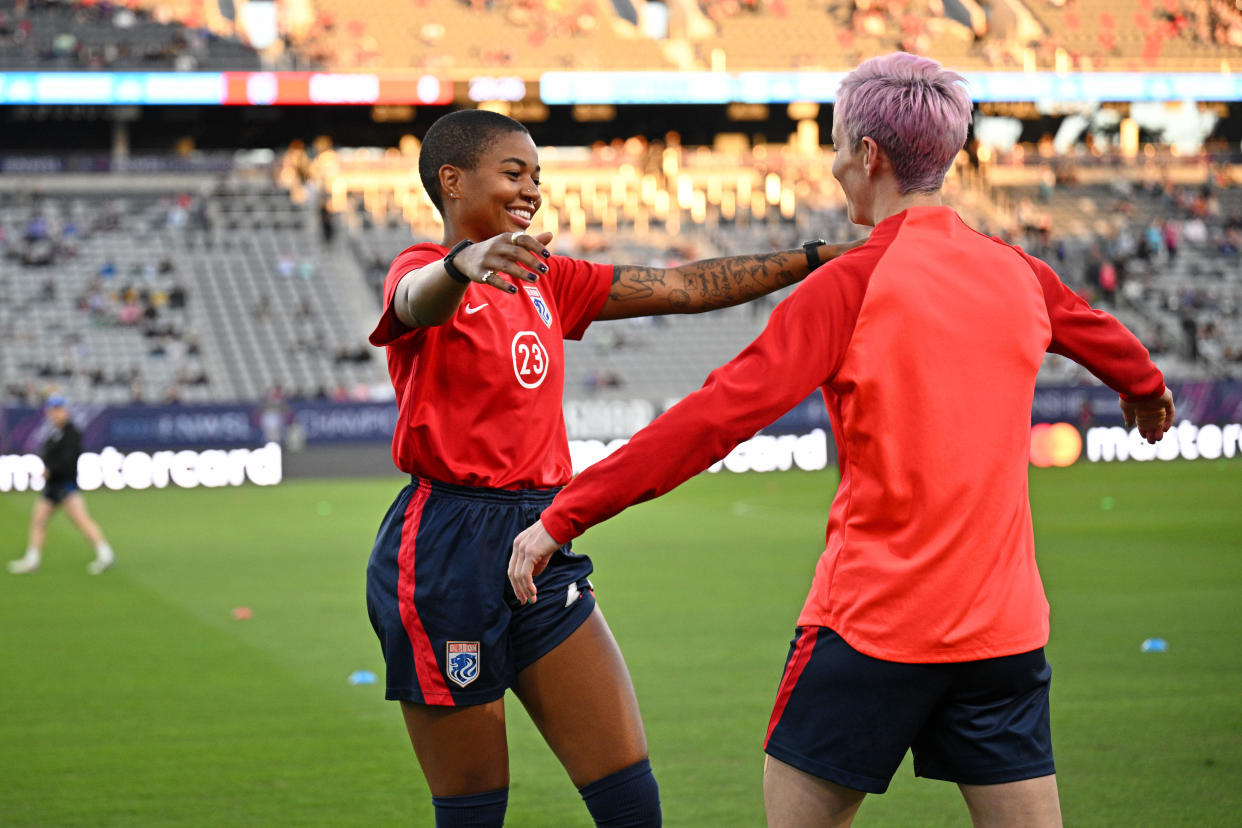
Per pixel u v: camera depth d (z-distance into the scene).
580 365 96.44
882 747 7.98
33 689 22.05
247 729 19.08
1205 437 91.75
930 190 8.45
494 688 9.52
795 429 88.44
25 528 54.06
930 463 7.88
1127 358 8.82
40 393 84.50
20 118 112.38
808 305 7.99
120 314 92.12
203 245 100.12
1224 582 33.19
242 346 92.12
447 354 9.55
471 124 9.96
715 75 115.44
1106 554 39.22
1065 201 117.50
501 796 9.76
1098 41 128.75
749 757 17.12
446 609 9.46
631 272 10.69
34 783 16.22
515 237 8.12
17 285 93.38
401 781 16.28
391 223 106.12
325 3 121.25
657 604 30.61
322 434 83.94
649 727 18.78
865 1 130.38
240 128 120.50
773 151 129.62
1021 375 8.16
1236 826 13.89
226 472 81.44
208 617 29.98
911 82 8.37
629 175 115.00
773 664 23.36
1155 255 109.44
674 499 63.53
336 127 121.06
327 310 96.00
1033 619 8.08
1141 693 20.38
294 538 47.88
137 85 105.00
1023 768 8.02
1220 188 121.38
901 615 7.87
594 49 122.00
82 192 106.12
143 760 17.34
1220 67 128.88
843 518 8.22
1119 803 14.71
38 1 111.88
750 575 36.00
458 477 9.59
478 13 123.12
